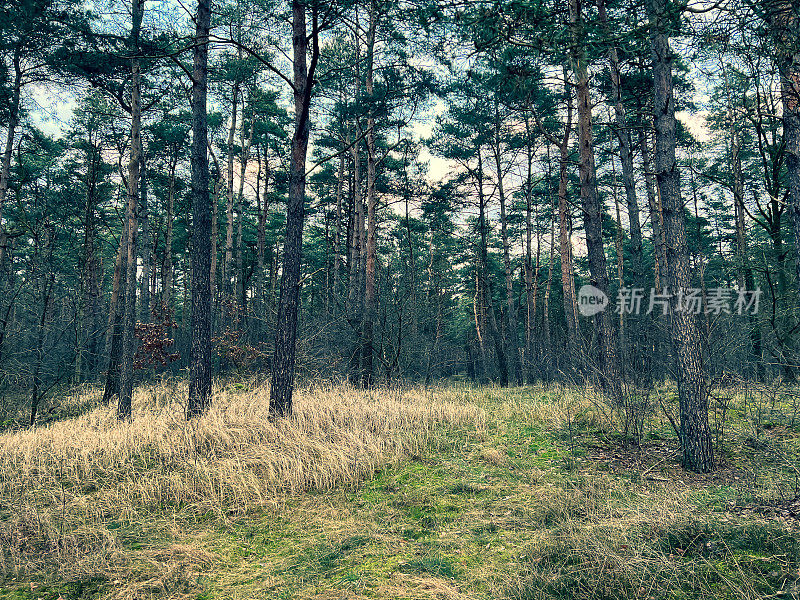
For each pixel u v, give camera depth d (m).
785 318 9.44
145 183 15.47
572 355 10.18
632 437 6.92
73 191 18.58
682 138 15.54
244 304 22.22
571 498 4.74
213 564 4.02
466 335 32.66
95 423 9.48
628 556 3.49
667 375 10.33
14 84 12.73
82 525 4.77
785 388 8.28
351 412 8.30
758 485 4.79
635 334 9.87
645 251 23.75
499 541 4.15
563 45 5.35
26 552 4.24
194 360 8.47
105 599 3.51
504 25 5.10
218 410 8.30
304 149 8.09
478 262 28.52
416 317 15.93
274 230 30.78
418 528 4.49
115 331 12.88
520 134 19.48
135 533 4.59
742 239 16.39
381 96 12.60
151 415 9.43
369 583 3.52
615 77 12.59
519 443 7.27
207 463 6.11
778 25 4.85
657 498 4.71
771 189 9.89
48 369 12.58
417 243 32.47
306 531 4.59
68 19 10.44
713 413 7.69
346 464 5.93
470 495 5.27
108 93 12.03
